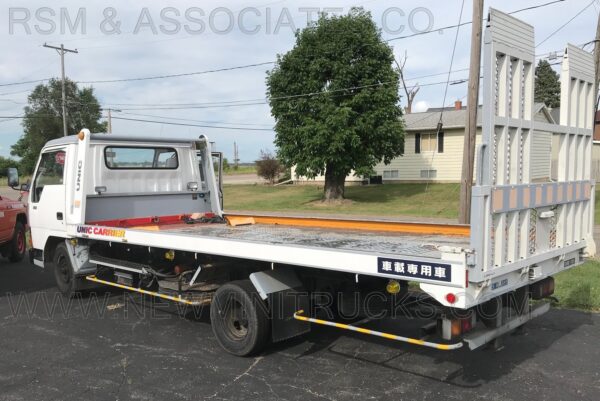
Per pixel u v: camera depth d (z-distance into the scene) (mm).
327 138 23328
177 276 6094
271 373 4801
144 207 7992
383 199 26453
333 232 6480
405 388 4438
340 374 4758
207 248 5328
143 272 6430
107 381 4656
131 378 4723
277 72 24281
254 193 33469
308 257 4496
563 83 4895
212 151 8797
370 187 31578
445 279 3752
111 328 6258
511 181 4207
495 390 4375
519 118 4211
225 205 27266
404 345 5488
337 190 26188
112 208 7621
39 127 54625
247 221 8180
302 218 7484
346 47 23141
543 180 4871
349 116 22953
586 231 5465
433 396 4270
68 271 7613
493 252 3986
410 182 32500
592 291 7316
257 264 5270
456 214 20203
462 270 3666
